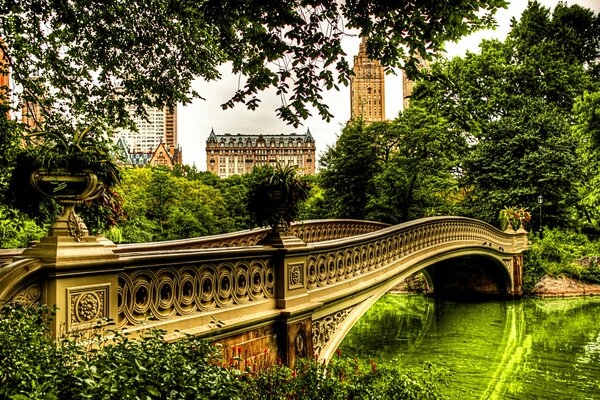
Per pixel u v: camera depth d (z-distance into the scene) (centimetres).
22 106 807
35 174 334
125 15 796
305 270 641
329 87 543
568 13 3064
